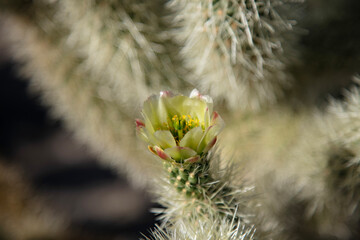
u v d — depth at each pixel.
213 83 0.57
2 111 1.33
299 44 0.60
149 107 0.47
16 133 1.29
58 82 0.64
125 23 0.57
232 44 0.54
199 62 0.56
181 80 0.60
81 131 0.72
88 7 0.57
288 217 0.61
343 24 0.61
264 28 0.55
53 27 0.62
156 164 0.51
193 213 0.50
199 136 0.47
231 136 0.64
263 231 0.54
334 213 0.60
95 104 0.65
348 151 0.56
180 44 0.59
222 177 0.50
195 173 0.49
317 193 0.59
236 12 0.54
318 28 0.61
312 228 0.62
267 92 0.59
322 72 0.62
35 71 0.68
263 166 0.64
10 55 1.42
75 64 0.63
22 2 0.61
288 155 0.62
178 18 0.57
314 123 0.60
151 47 0.58
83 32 0.59
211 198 0.49
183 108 0.47
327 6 0.61
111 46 0.58
